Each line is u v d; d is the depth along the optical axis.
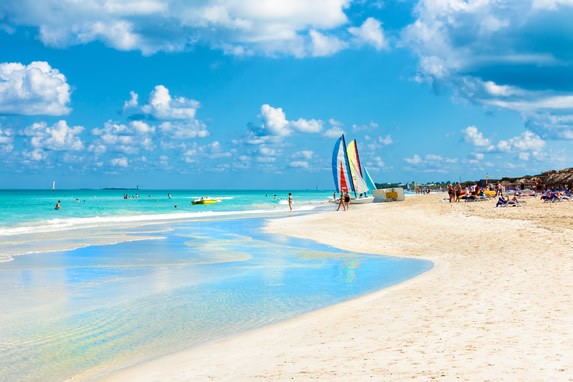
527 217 29.47
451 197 56.25
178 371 6.97
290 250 22.11
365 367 6.46
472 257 16.92
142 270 16.77
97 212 65.69
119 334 9.27
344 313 10.05
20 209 74.75
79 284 14.23
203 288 13.58
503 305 9.55
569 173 85.75
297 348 7.71
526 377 5.65
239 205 89.88
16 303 11.83
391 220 34.28
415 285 12.59
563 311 8.80
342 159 76.94
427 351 6.98
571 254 15.35
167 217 50.94
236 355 7.59
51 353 8.20
